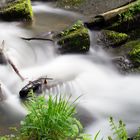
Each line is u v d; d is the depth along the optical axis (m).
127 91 8.27
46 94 7.55
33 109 5.75
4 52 8.55
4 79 8.02
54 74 8.43
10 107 7.25
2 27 10.33
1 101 7.42
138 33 10.06
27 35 9.85
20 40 9.46
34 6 12.29
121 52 9.39
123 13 10.05
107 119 7.21
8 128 6.63
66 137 5.71
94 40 9.64
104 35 9.71
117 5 11.80
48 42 9.29
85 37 9.25
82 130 6.66
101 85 8.41
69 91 7.93
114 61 9.09
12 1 11.45
